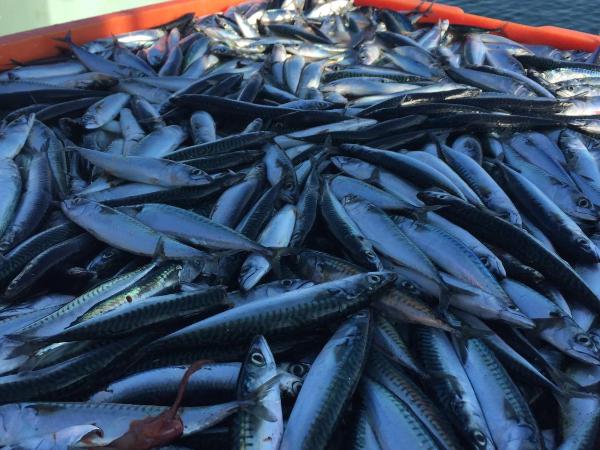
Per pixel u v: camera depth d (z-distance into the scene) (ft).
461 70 4.58
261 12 5.77
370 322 2.17
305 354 2.22
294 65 4.58
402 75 4.54
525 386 2.20
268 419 1.80
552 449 2.04
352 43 5.32
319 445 1.81
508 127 3.58
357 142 3.43
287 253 2.50
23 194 2.94
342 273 2.42
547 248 2.59
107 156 3.04
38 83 3.99
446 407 2.01
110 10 6.28
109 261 2.58
